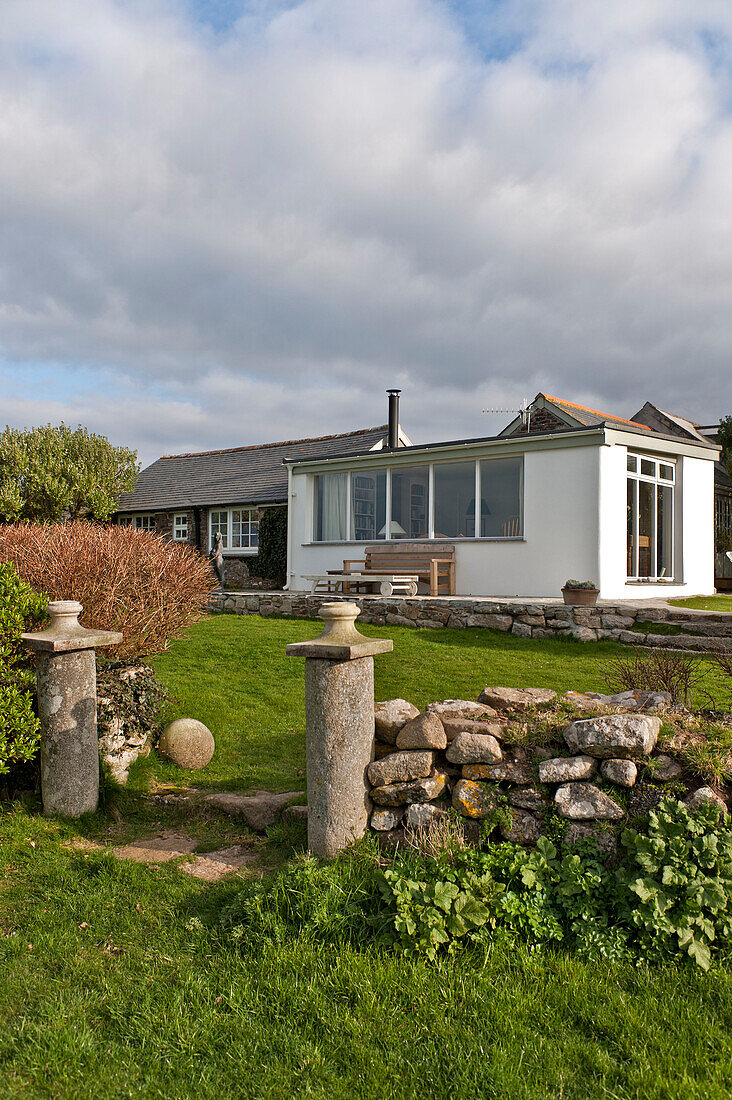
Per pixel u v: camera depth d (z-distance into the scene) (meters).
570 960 3.28
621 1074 2.62
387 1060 2.71
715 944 3.28
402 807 4.22
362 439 23.58
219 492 24.95
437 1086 2.58
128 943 3.52
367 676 4.26
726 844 3.44
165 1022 2.91
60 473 27.16
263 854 4.59
